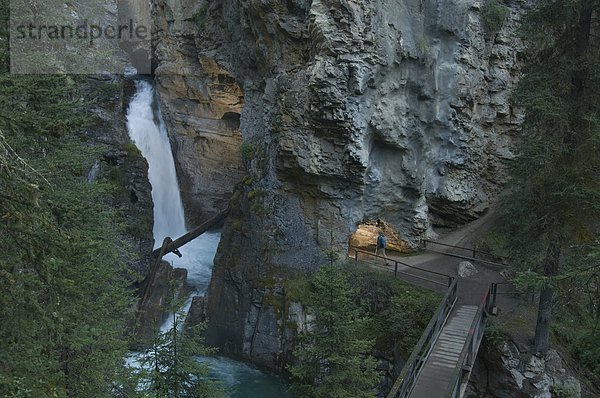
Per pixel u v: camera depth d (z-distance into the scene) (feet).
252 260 77.92
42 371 28.60
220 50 101.30
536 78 48.55
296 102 72.08
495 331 55.52
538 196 49.98
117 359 37.35
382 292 67.72
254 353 72.84
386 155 76.38
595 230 50.93
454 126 79.15
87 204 44.37
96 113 84.02
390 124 72.13
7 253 25.17
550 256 50.88
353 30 66.13
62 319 26.96
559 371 52.70
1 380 23.12
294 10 73.31
